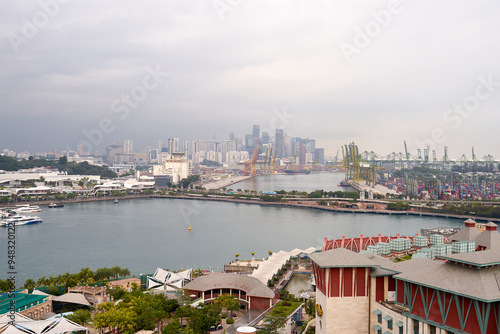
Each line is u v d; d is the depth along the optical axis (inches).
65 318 7396.7
